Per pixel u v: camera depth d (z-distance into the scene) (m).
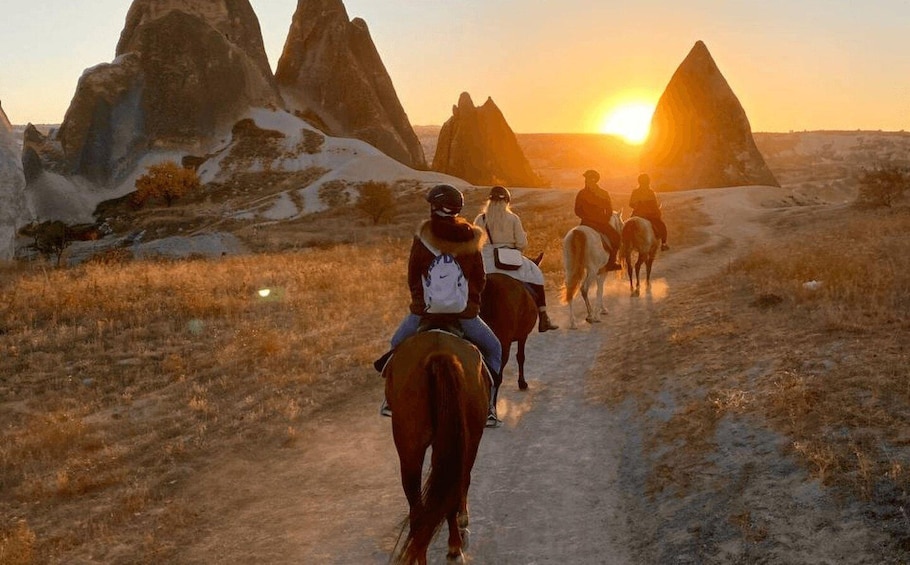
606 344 12.10
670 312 13.47
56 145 120.25
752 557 4.86
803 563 4.63
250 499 7.12
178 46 135.25
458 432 4.43
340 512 6.70
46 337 13.87
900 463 5.24
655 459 6.87
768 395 7.22
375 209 68.69
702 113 112.81
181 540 6.33
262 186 107.44
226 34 155.25
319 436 8.82
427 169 139.38
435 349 5.02
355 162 110.75
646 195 17.41
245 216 85.56
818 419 6.34
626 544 5.60
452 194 5.54
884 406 6.26
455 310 5.50
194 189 106.12
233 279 21.00
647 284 17.31
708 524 5.43
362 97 162.62
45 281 19.83
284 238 54.97
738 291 14.14
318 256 30.52
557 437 8.11
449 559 4.98
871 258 14.88
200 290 18.73
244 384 11.15
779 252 19.88
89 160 120.12
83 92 124.00
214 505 7.02
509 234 8.44
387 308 16.69
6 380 11.61
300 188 102.06
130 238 78.69
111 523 6.74
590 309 14.00
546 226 43.19
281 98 156.50
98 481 7.65
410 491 4.80
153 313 16.06
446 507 4.22
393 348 5.81
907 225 22.80
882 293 10.77
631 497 6.36
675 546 5.30
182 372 11.91
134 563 5.97
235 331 14.68
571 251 13.22
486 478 7.16
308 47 169.50
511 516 6.33
